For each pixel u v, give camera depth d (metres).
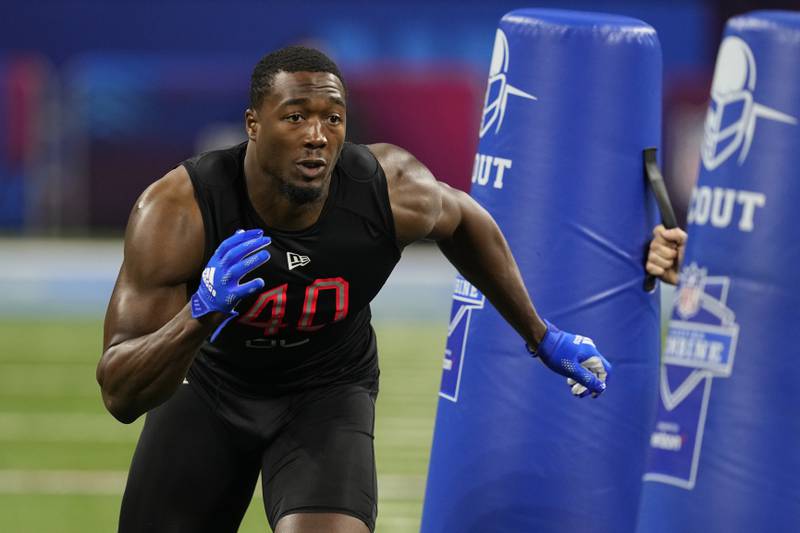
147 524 13.43
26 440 28.48
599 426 15.50
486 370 15.72
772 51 12.55
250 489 14.11
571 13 15.89
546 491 15.47
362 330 14.14
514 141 15.61
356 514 12.54
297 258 12.38
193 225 12.04
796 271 12.52
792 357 12.55
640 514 13.44
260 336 12.91
